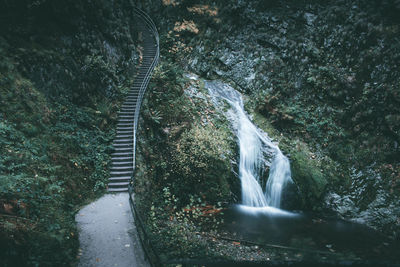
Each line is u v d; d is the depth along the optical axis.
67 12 12.34
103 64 13.50
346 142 14.17
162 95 14.50
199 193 12.32
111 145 11.62
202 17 21.38
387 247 9.44
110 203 8.98
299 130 15.19
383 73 14.19
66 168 9.22
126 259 6.01
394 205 11.34
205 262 4.15
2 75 8.97
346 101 14.96
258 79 17.55
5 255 4.67
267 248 8.52
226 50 19.33
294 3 18.44
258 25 18.92
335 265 3.20
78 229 7.08
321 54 16.47
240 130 14.86
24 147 8.04
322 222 11.46
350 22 16.00
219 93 17.05
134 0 24.36
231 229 10.26
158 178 12.12
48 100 10.42
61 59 11.50
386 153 12.84
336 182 13.05
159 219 9.45
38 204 6.74
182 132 13.30
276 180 13.41
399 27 14.52
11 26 10.34
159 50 19.22
